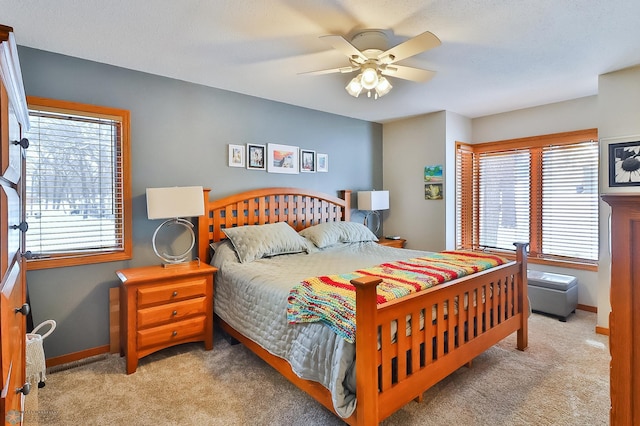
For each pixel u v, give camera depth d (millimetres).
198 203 2867
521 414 1910
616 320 945
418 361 1834
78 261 2633
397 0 1854
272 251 3176
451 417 1883
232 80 3143
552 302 3512
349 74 3004
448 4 1901
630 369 922
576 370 2412
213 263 3082
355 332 1561
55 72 2523
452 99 3785
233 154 3488
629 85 2881
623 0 1863
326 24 2123
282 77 3072
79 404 2033
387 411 1637
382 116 4566
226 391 2172
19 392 1112
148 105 2953
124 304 2545
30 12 1963
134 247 2891
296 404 2027
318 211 4238
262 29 2184
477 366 2480
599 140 3039
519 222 4340
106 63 2730
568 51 2535
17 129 1213
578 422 1838
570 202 3910
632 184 2877
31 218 2473
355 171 4676
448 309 2055
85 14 1990
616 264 939
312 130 4180
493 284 2480
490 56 2625
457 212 4457
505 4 1901
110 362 2592
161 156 3029
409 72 2354
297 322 1898
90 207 2713
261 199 3682
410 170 4668
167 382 2285
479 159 4707
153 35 2260
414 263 2555
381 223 4996
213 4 1890
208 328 2775
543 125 4055
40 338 2141
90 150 2709
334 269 2682
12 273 1075
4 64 926
